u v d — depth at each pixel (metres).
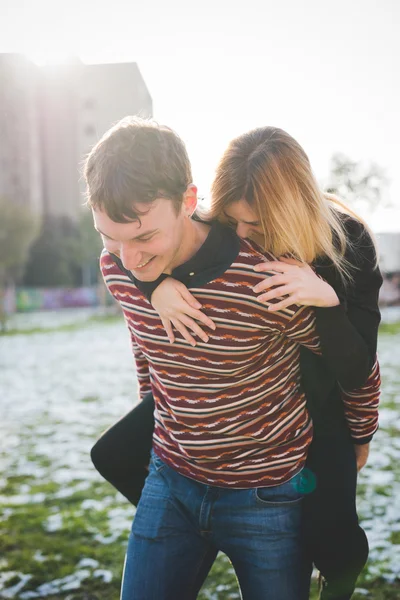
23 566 3.48
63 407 8.52
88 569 3.42
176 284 1.57
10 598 3.13
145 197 1.36
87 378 11.45
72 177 66.81
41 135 66.69
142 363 2.06
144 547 1.77
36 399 9.22
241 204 1.61
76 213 64.75
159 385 1.78
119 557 3.58
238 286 1.55
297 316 1.57
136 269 1.55
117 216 1.37
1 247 36.81
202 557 1.82
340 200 1.90
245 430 1.67
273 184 1.57
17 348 18.20
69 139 65.88
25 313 43.59
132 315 1.71
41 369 12.96
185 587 1.79
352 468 1.80
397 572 3.20
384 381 9.77
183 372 1.66
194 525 1.76
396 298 38.91
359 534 1.78
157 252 1.46
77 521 4.13
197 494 1.74
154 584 1.72
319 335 1.60
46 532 3.98
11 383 10.96
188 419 1.70
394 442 5.81
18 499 4.63
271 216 1.58
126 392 9.73
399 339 17.95
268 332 1.59
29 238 37.84
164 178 1.38
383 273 1.91
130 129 1.40
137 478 2.11
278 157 1.60
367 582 3.12
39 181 66.38
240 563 1.73
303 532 1.73
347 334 1.60
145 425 2.04
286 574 1.69
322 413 1.79
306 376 1.73
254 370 1.63
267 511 1.69
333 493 1.73
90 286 56.34
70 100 64.06
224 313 1.56
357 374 1.66
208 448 1.70
